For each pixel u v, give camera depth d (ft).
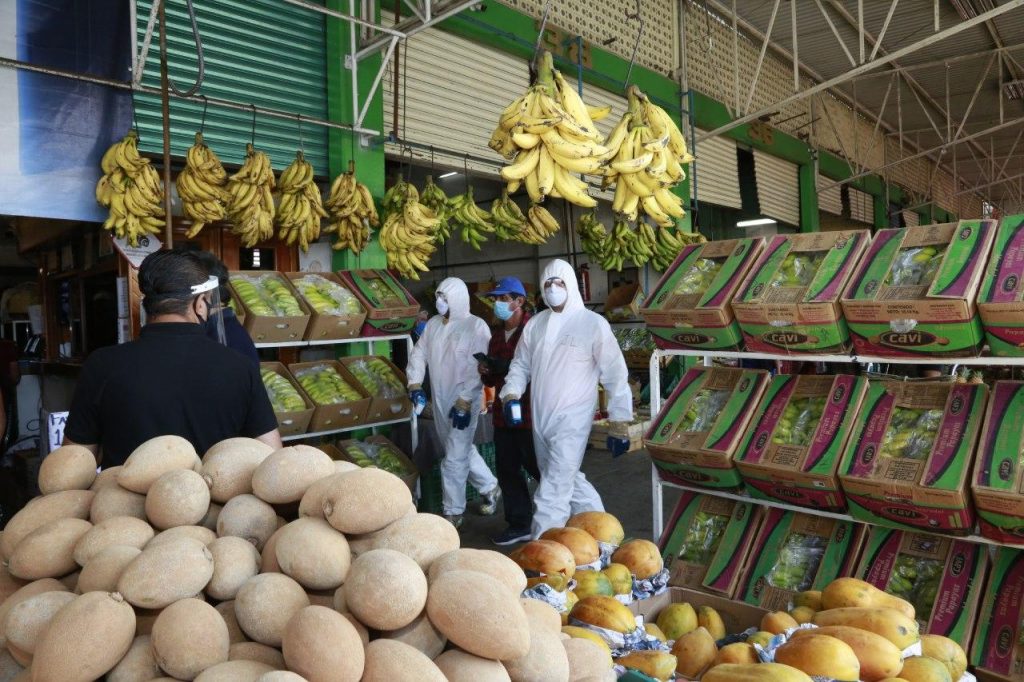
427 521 3.55
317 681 2.64
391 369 16.38
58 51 12.34
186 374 5.74
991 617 7.74
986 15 15.92
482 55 20.15
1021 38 32.14
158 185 12.05
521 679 3.17
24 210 12.04
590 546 6.36
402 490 3.56
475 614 3.00
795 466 8.84
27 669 3.01
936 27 17.72
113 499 3.78
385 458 15.26
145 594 2.97
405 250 16.10
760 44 33.06
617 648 5.23
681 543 10.09
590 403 12.64
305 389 14.48
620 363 12.43
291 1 12.44
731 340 9.97
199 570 3.10
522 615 3.12
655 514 10.85
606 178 9.34
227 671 2.68
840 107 41.14
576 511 13.58
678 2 27.61
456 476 15.57
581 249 34.71
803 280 9.52
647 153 8.71
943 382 8.80
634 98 9.25
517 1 20.94
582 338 12.45
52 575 3.51
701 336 10.23
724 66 30.37
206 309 6.36
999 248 8.20
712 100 29.35
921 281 8.45
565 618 5.47
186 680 2.81
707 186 29.60
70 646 2.72
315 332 14.16
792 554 9.17
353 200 14.78
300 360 17.83
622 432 12.44
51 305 21.40
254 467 3.93
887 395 9.00
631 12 25.18
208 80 14.43
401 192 15.81
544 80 8.68
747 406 9.86
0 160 11.79
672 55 27.35
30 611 3.08
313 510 3.47
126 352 5.80
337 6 16.25
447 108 19.19
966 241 8.39
